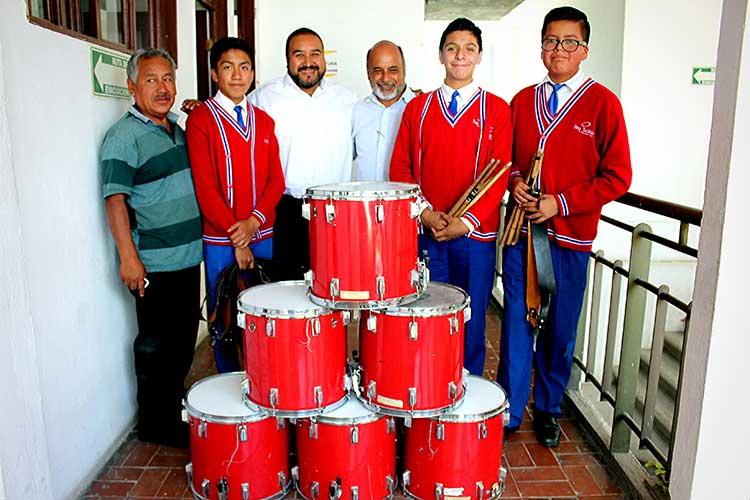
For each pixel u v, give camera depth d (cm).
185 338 283
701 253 149
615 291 291
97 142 260
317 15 525
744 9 133
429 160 279
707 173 146
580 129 258
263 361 222
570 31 253
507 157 272
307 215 225
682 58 461
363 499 228
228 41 279
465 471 227
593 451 276
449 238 269
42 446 192
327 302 221
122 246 253
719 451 153
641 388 426
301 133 331
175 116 279
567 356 278
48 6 233
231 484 229
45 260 221
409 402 221
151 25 331
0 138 173
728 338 147
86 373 250
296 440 253
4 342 173
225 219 275
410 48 529
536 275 269
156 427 278
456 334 224
